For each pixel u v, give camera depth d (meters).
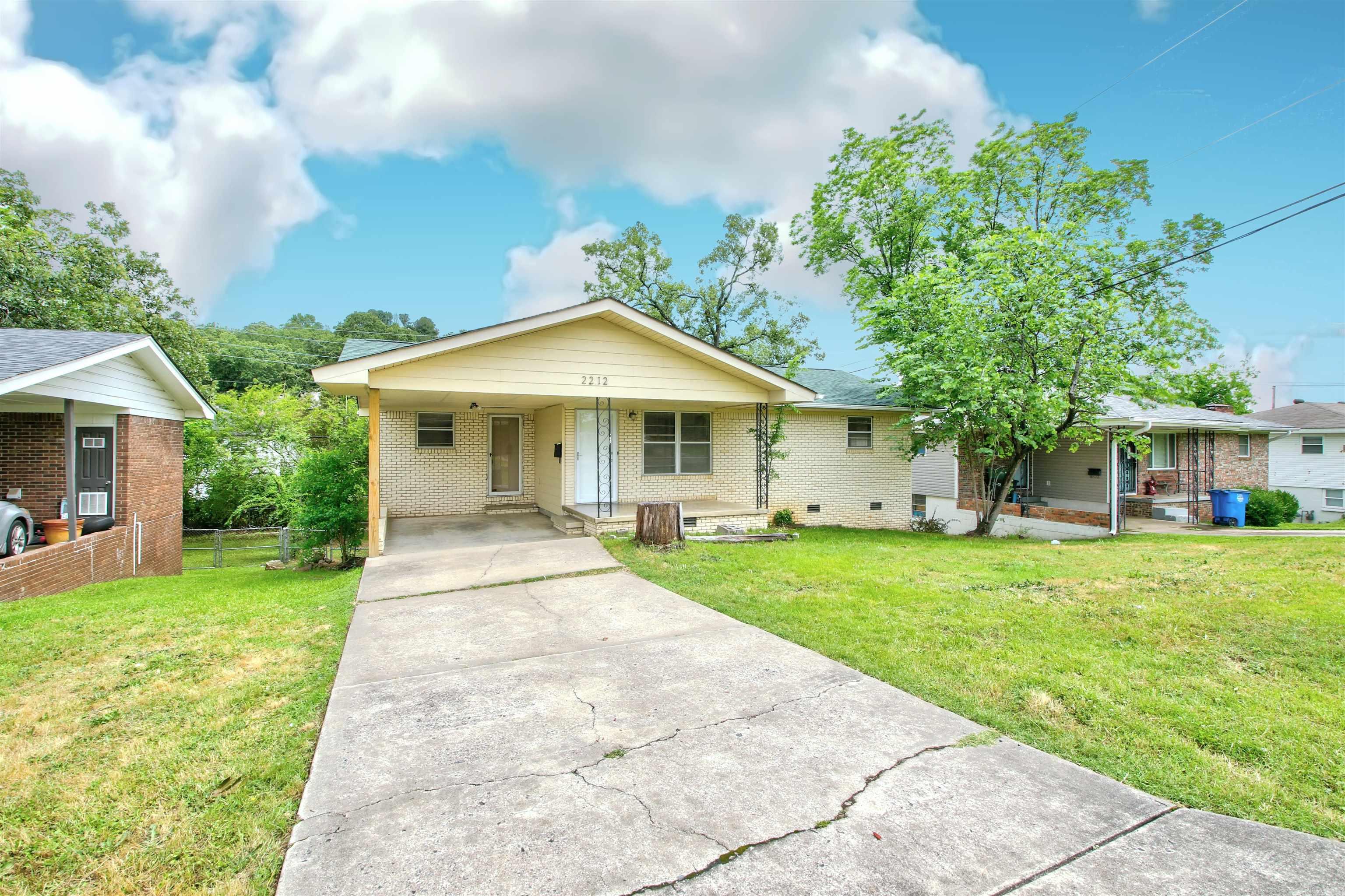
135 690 4.00
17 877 2.18
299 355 38.22
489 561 8.34
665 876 2.12
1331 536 12.27
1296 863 2.18
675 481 13.09
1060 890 2.05
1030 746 3.10
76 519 9.30
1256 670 4.11
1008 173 15.30
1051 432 12.47
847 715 3.45
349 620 5.71
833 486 14.95
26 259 15.72
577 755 3.03
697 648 4.67
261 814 2.57
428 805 2.59
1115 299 11.91
